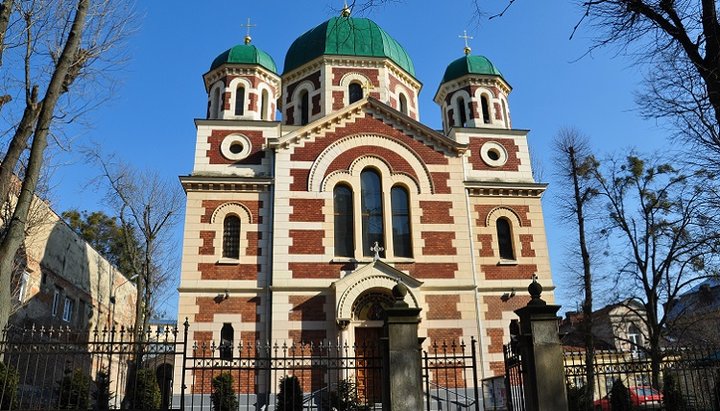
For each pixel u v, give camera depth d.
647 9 11.27
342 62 30.69
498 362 23.95
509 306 24.94
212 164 26.14
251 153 26.56
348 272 24.30
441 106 32.62
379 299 23.91
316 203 25.28
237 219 25.20
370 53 30.97
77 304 32.62
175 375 22.41
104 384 15.70
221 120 26.86
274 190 25.25
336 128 26.59
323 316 23.58
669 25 11.46
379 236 25.38
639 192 30.31
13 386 12.73
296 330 23.27
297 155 25.92
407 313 11.91
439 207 25.86
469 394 23.03
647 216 29.83
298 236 24.64
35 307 27.02
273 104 29.84
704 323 34.75
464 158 27.58
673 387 14.20
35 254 27.03
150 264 35.75
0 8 13.98
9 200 21.72
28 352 11.91
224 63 29.02
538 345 11.63
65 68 14.66
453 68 31.50
